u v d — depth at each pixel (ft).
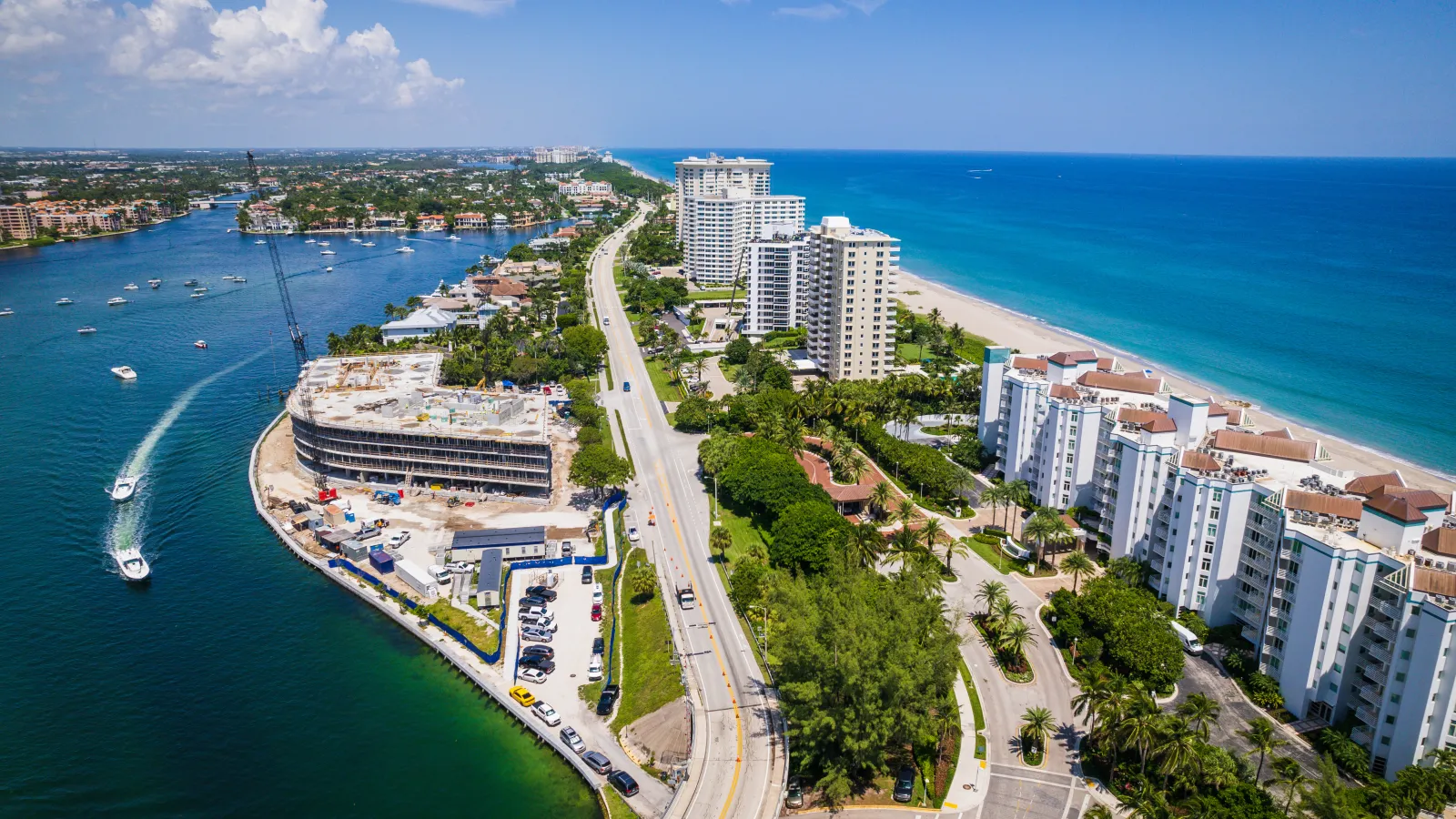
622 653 554.87
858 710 410.72
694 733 468.34
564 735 475.72
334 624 601.62
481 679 530.68
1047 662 536.42
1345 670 455.22
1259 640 517.55
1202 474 544.21
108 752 481.05
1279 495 502.38
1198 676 515.50
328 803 446.19
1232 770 405.39
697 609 596.70
